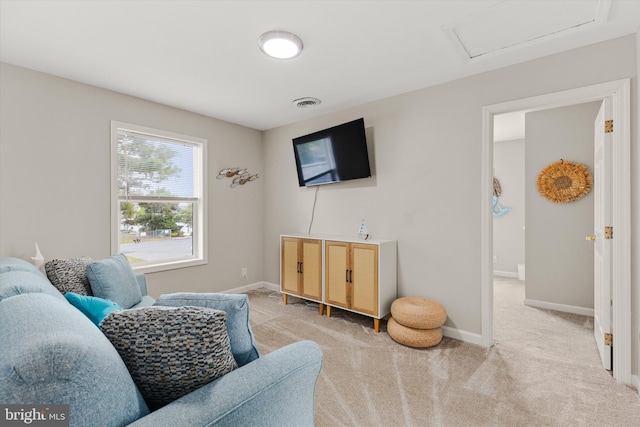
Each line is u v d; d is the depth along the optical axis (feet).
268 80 8.87
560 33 6.48
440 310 8.42
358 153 10.43
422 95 9.44
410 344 8.19
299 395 3.66
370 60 7.69
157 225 11.17
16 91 8.02
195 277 11.96
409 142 9.73
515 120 13.57
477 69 8.16
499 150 17.90
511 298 13.09
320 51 7.27
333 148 11.14
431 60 7.69
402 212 9.93
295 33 6.53
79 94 9.04
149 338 2.84
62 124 8.75
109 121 9.62
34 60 7.72
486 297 8.29
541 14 5.88
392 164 10.15
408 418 5.48
